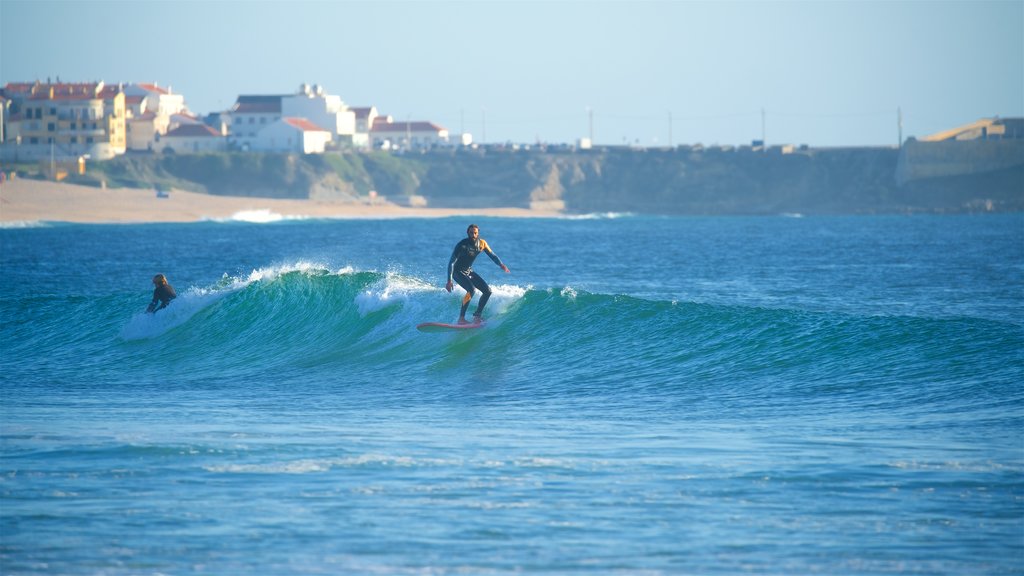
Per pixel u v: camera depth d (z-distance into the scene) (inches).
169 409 2450.8
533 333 3073.3
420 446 1927.9
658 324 3016.7
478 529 1418.6
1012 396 2143.2
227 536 1393.9
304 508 1518.2
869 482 1603.1
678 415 2207.2
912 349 2566.4
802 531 1395.2
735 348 2785.4
